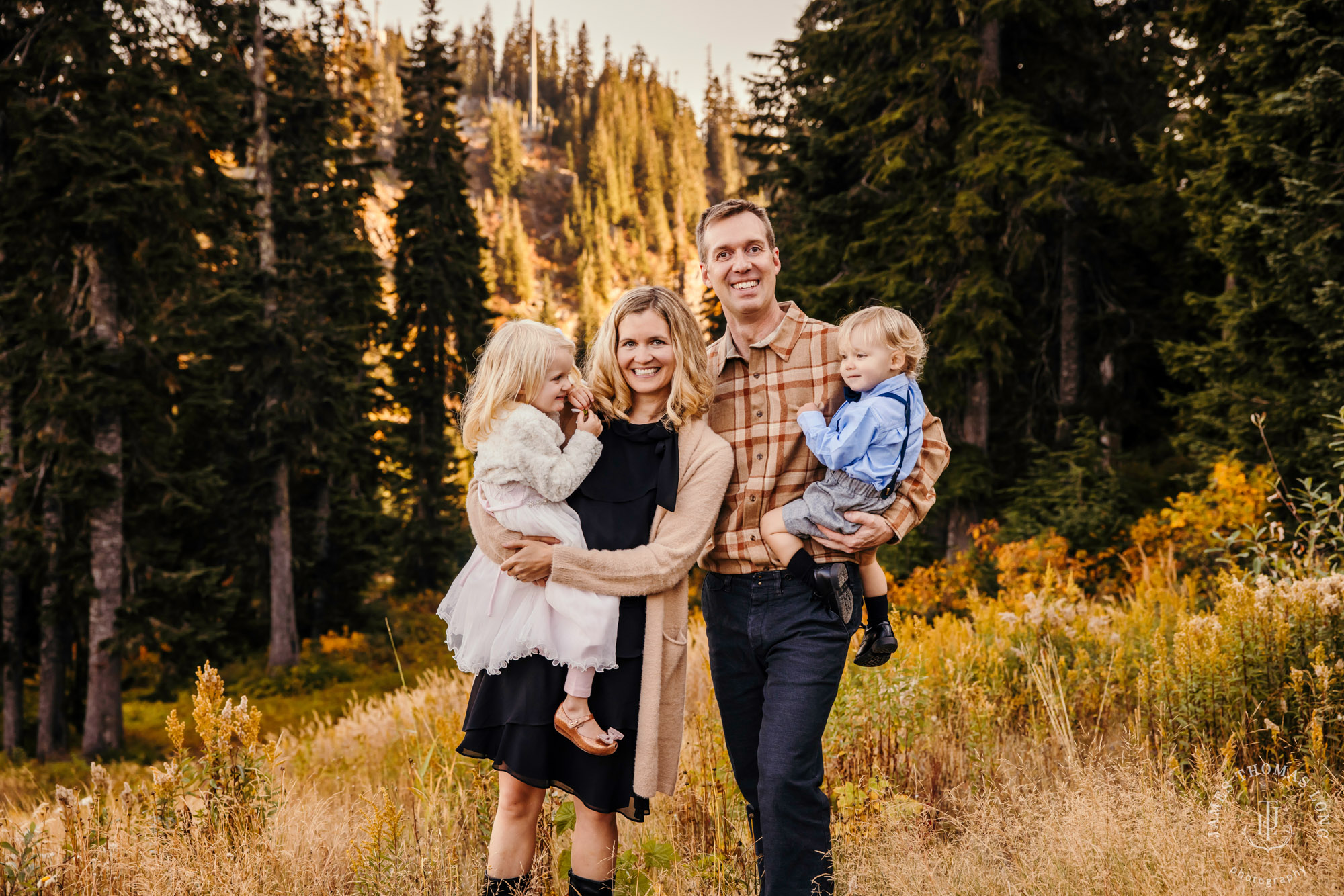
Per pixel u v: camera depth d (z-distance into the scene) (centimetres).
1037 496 1220
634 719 236
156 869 282
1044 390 1482
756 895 264
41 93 1317
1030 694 409
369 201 5788
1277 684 338
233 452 2134
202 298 1514
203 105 1426
